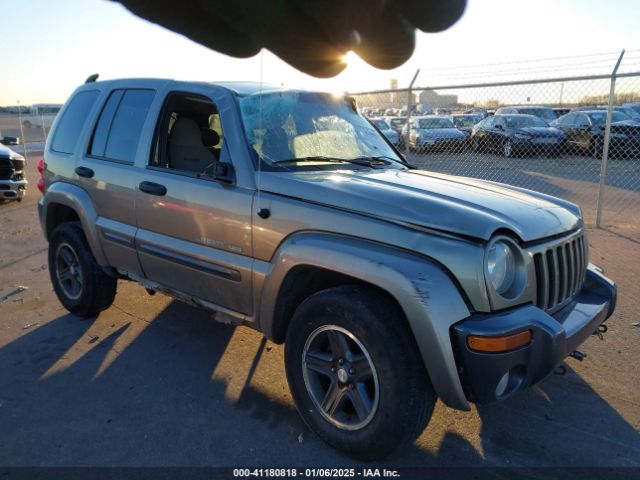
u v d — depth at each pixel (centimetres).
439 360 225
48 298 496
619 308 447
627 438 281
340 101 402
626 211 857
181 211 329
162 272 357
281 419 299
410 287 226
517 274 248
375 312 240
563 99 844
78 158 419
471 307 230
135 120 381
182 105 375
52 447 272
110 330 421
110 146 396
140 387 333
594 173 1230
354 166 340
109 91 415
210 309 335
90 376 347
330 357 267
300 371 277
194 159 371
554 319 248
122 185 372
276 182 288
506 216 259
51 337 407
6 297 499
